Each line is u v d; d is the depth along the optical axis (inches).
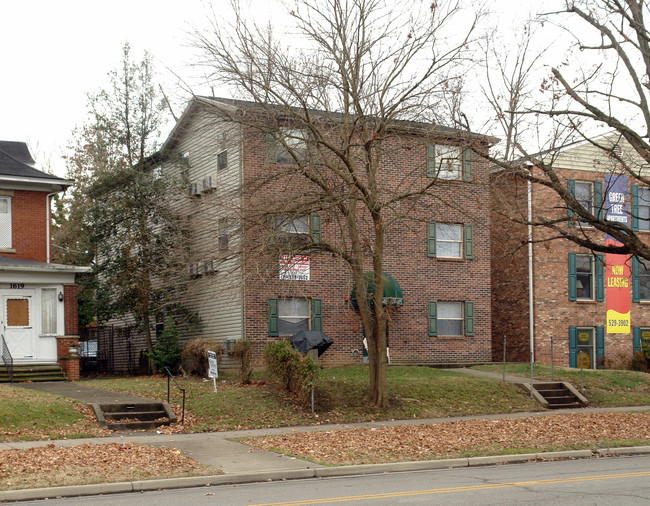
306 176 811.4
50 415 715.4
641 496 421.1
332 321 1131.3
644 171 1374.3
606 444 661.3
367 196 823.7
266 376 988.6
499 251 1350.9
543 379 1067.9
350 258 849.5
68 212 1769.2
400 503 401.4
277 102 810.8
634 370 1317.7
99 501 425.7
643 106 762.8
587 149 1333.7
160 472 501.4
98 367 1466.5
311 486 476.4
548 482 476.1
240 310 1085.8
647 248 765.9
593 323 1327.5
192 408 799.1
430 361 1198.3
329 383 928.9
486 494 430.0
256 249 764.0
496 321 1363.2
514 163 852.0
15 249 1108.5
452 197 1179.9
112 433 696.4
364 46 817.5
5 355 1016.2
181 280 988.6
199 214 1096.2
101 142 1444.4
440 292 1213.1
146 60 1302.9
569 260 1317.7
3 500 427.2
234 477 498.9
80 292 1413.6
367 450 607.8
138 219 1203.9
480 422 794.8
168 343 1178.6
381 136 832.9
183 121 1203.2
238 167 1075.9
